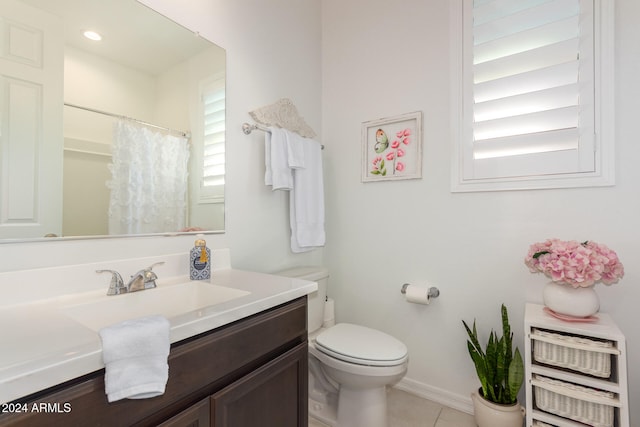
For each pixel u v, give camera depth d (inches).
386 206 73.2
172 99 48.9
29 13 35.1
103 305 34.9
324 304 70.7
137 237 44.1
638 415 47.6
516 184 57.2
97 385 21.7
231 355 31.5
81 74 39.2
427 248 67.4
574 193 52.8
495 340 56.7
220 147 56.0
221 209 56.0
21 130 34.3
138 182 44.6
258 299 34.5
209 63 54.3
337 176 81.0
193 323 27.1
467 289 62.6
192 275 45.2
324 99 83.6
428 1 67.6
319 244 72.4
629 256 48.8
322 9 83.6
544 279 55.1
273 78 67.5
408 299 65.4
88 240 39.2
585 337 45.1
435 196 66.3
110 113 41.8
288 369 39.5
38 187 35.4
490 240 60.3
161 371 23.7
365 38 76.8
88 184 39.6
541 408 46.3
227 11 57.7
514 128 57.4
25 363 19.1
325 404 61.2
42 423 19.0
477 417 55.0
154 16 46.9
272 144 61.6
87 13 39.9
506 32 58.4
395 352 51.4
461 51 62.7
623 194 49.2
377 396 53.9
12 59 33.8
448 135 64.6
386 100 73.1
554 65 53.8
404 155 70.3
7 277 31.9
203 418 28.4
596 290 50.8
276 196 68.0
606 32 50.0
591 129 51.1
